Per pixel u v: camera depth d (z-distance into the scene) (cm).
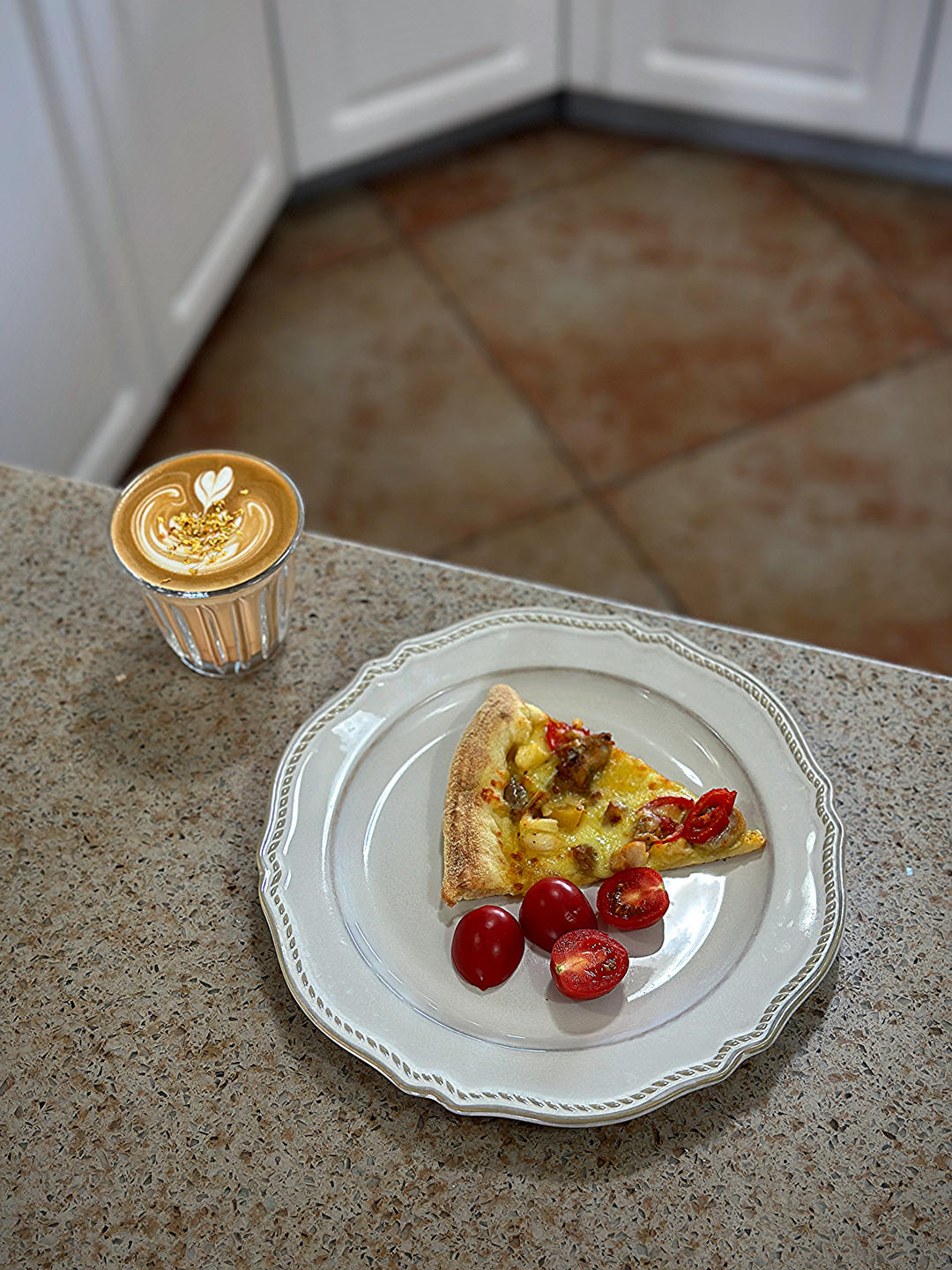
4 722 90
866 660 93
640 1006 74
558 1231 69
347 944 76
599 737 83
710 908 78
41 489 104
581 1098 69
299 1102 73
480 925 75
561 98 283
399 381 237
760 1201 69
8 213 164
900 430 225
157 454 225
